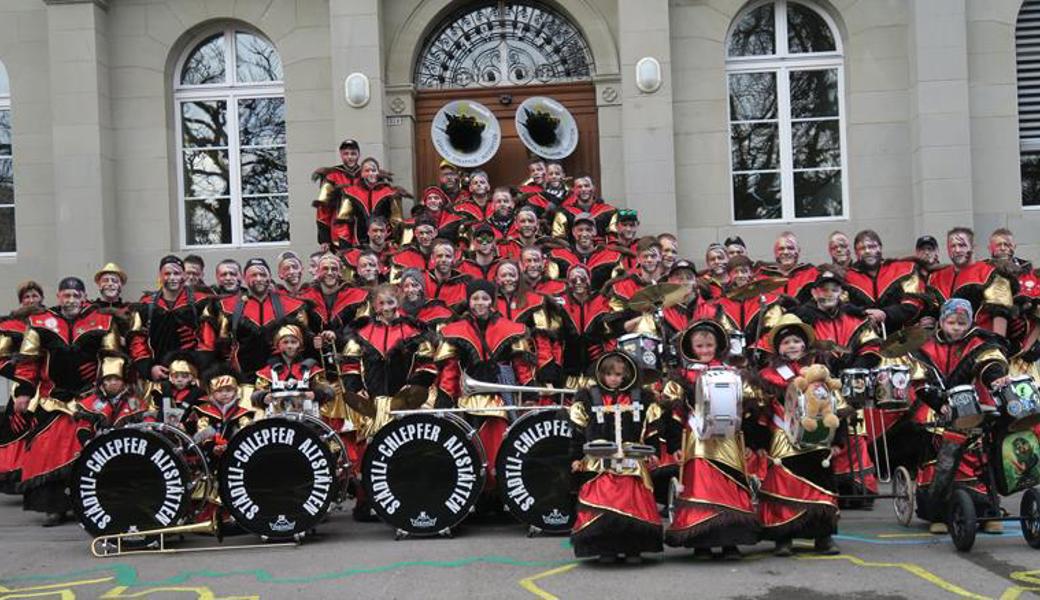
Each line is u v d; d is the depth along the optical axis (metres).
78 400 11.03
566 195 14.60
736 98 16.94
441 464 9.61
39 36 16.97
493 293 10.74
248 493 9.45
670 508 9.93
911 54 16.23
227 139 17.31
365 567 8.56
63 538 10.36
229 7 16.92
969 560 8.35
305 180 16.80
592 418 8.42
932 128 15.94
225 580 8.34
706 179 16.48
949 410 8.75
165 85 17.00
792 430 8.37
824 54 16.80
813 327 10.54
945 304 9.26
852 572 8.04
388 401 10.66
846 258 12.16
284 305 11.08
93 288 16.39
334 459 9.53
